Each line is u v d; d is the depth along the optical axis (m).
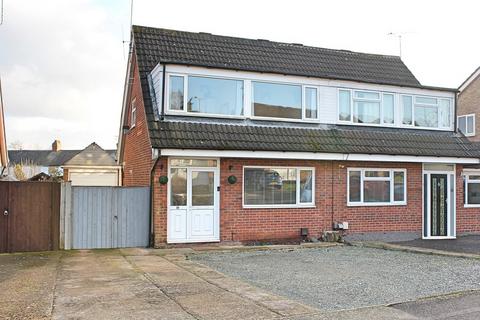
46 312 7.21
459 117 30.25
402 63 22.52
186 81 15.34
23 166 54.78
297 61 19.64
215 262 12.45
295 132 16.42
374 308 7.77
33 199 13.99
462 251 14.63
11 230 13.74
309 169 16.75
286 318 7.07
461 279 10.38
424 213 18.36
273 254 13.99
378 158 16.91
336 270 11.38
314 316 7.21
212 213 15.38
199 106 15.52
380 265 12.15
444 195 18.75
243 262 12.51
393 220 17.81
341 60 20.98
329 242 16.28
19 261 12.07
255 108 16.27
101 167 28.84
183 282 9.48
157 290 8.73
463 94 30.09
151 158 15.03
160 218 14.77
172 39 18.48
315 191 16.73
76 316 7.02
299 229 16.42
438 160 17.80
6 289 8.77
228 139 15.06
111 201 14.75
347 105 17.69
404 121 18.44
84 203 14.50
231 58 18.36
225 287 9.05
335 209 16.98
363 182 17.45
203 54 18.17
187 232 15.06
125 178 21.58
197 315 7.14
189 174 15.18
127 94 20.23
